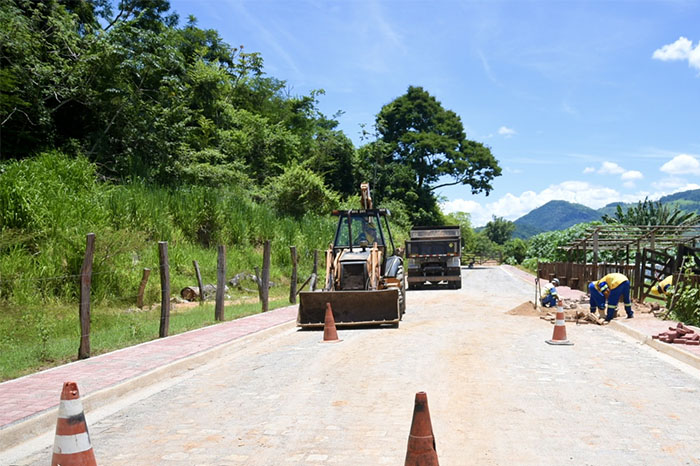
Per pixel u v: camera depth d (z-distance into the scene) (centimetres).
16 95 2070
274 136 3991
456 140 6450
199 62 3678
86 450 378
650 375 754
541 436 507
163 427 548
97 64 2320
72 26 2434
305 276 2436
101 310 1363
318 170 5162
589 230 2175
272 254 2519
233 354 942
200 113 3581
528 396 645
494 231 12356
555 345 1001
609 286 1300
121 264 1587
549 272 3069
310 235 2909
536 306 1552
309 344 1023
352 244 1405
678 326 983
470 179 6575
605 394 653
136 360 831
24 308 1174
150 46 2553
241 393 678
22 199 1534
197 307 1596
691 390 671
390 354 909
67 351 899
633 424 539
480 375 755
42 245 1489
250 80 4922
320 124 5681
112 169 2405
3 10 2100
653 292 1678
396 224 5109
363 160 5794
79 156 2145
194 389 703
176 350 915
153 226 2059
